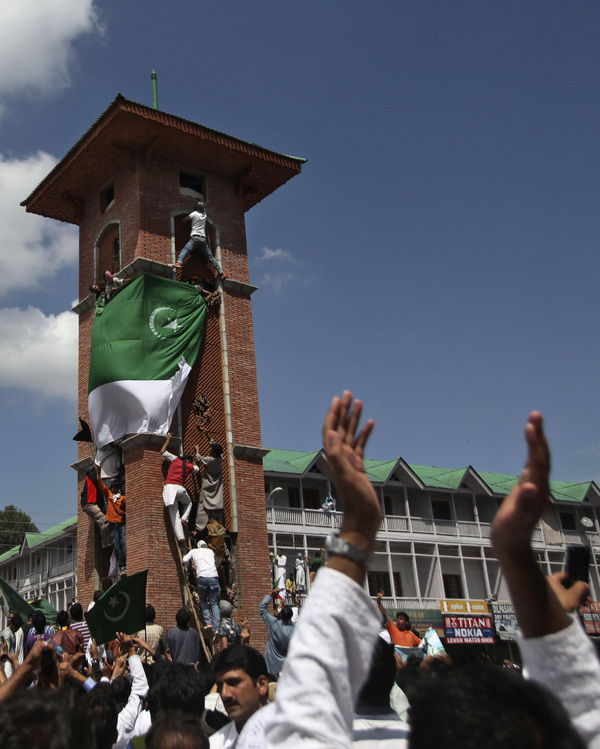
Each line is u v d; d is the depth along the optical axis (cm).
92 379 2003
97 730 469
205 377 2092
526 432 182
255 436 2128
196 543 1873
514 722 170
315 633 189
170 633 1209
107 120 2072
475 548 4366
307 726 177
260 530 2045
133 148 2183
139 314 1986
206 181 2303
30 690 279
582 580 255
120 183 2233
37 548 4703
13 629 1521
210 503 1894
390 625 1191
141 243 2081
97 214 2325
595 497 4838
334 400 212
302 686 183
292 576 3691
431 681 186
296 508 3750
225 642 1037
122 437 1933
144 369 1948
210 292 2188
